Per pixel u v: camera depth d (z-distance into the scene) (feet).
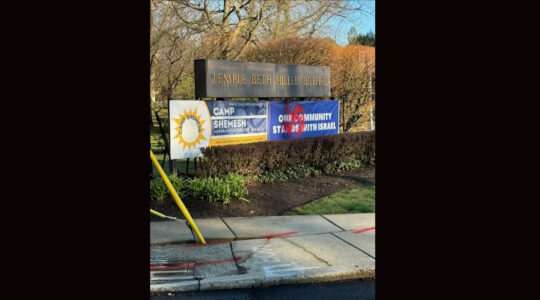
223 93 35.94
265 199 29.55
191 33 62.90
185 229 22.40
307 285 16.35
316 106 44.16
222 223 23.70
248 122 37.50
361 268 17.04
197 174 31.63
